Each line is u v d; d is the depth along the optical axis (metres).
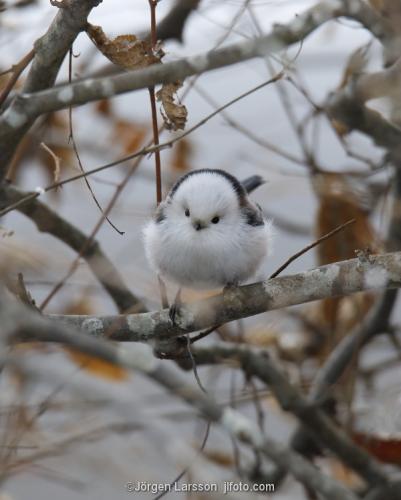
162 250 9.34
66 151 12.53
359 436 11.70
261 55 6.83
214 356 11.28
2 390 11.28
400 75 9.86
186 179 9.70
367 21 9.16
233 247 9.16
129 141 13.33
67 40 8.16
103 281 11.09
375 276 7.98
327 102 10.57
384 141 10.68
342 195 11.84
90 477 11.61
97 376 12.37
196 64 6.77
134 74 6.89
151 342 8.62
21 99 7.38
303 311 13.59
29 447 9.84
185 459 11.05
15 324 5.64
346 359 12.09
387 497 11.35
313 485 7.14
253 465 12.04
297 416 11.43
